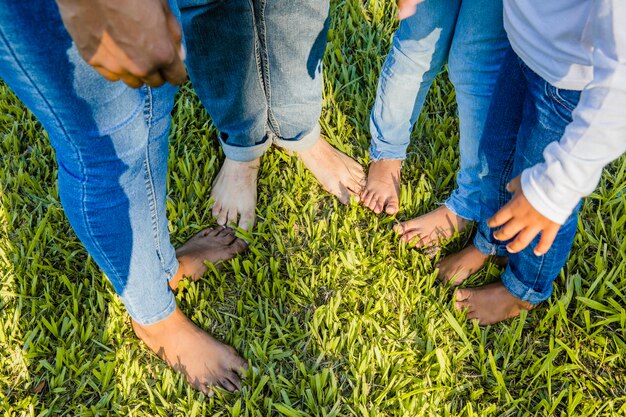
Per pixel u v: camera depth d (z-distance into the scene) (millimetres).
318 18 1815
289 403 1843
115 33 995
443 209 2199
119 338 1976
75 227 1493
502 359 1987
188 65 1849
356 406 1852
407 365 1949
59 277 2076
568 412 1849
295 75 1916
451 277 2104
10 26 1013
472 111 1847
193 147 2396
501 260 2133
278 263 2125
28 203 2270
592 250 2188
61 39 1062
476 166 1975
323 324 2027
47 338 1952
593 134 1163
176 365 1906
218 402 1866
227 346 1934
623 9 1056
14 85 1157
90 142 1253
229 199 2229
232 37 1736
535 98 1483
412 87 2018
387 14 2846
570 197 1254
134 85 1091
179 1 1641
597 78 1135
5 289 2062
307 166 2320
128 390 1888
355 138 2498
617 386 1925
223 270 2162
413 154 2447
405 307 2066
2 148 2416
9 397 1889
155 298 1742
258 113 2000
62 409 1876
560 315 1997
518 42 1425
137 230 1539
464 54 1749
